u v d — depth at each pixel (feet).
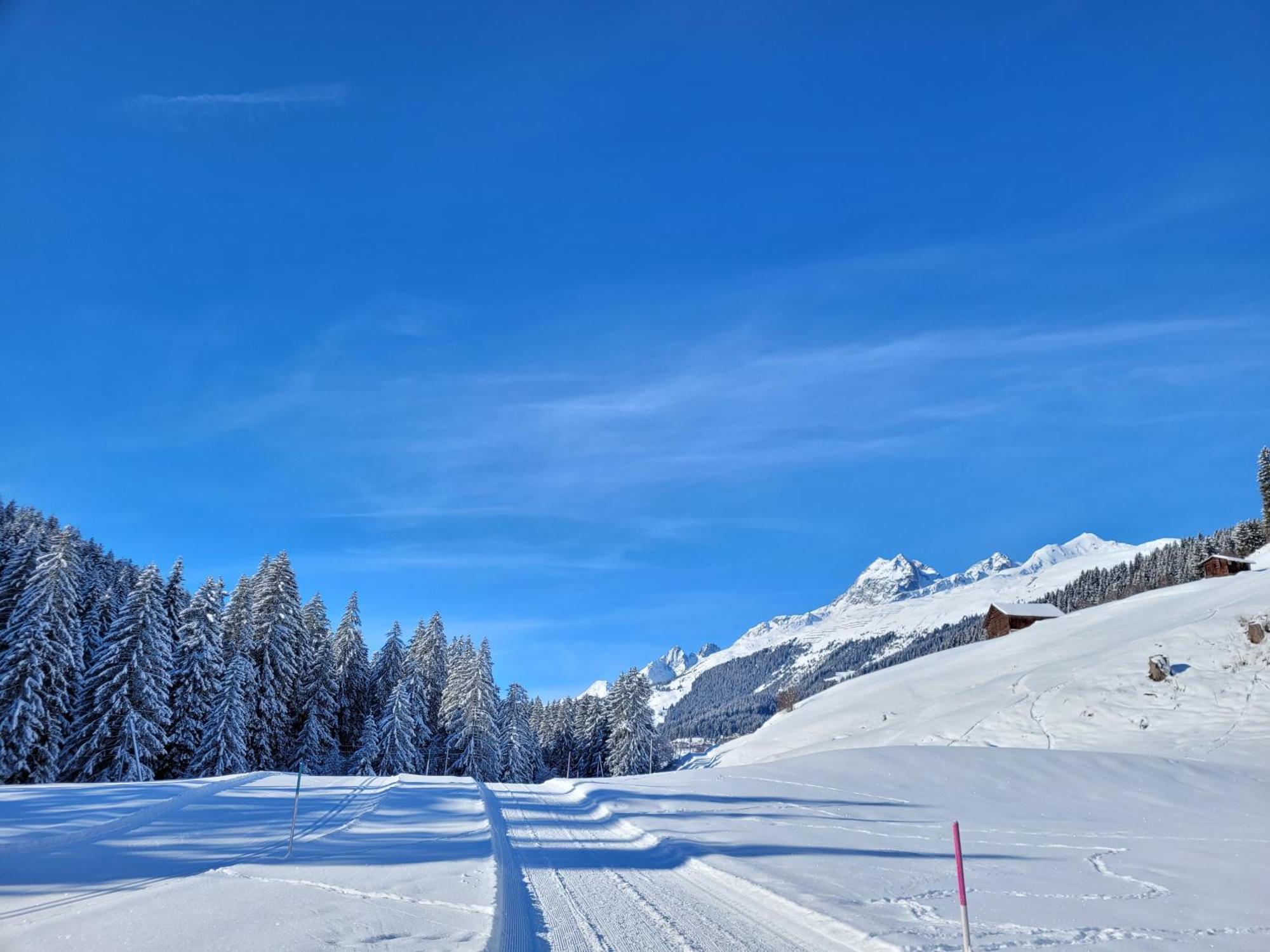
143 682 119.55
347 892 29.32
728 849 43.73
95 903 26.89
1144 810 75.15
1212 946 27.81
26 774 109.09
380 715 195.42
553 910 30.19
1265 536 360.48
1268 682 137.28
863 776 89.15
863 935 26.27
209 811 50.34
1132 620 209.77
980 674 204.33
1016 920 30.27
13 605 134.62
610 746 233.14
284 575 158.61
